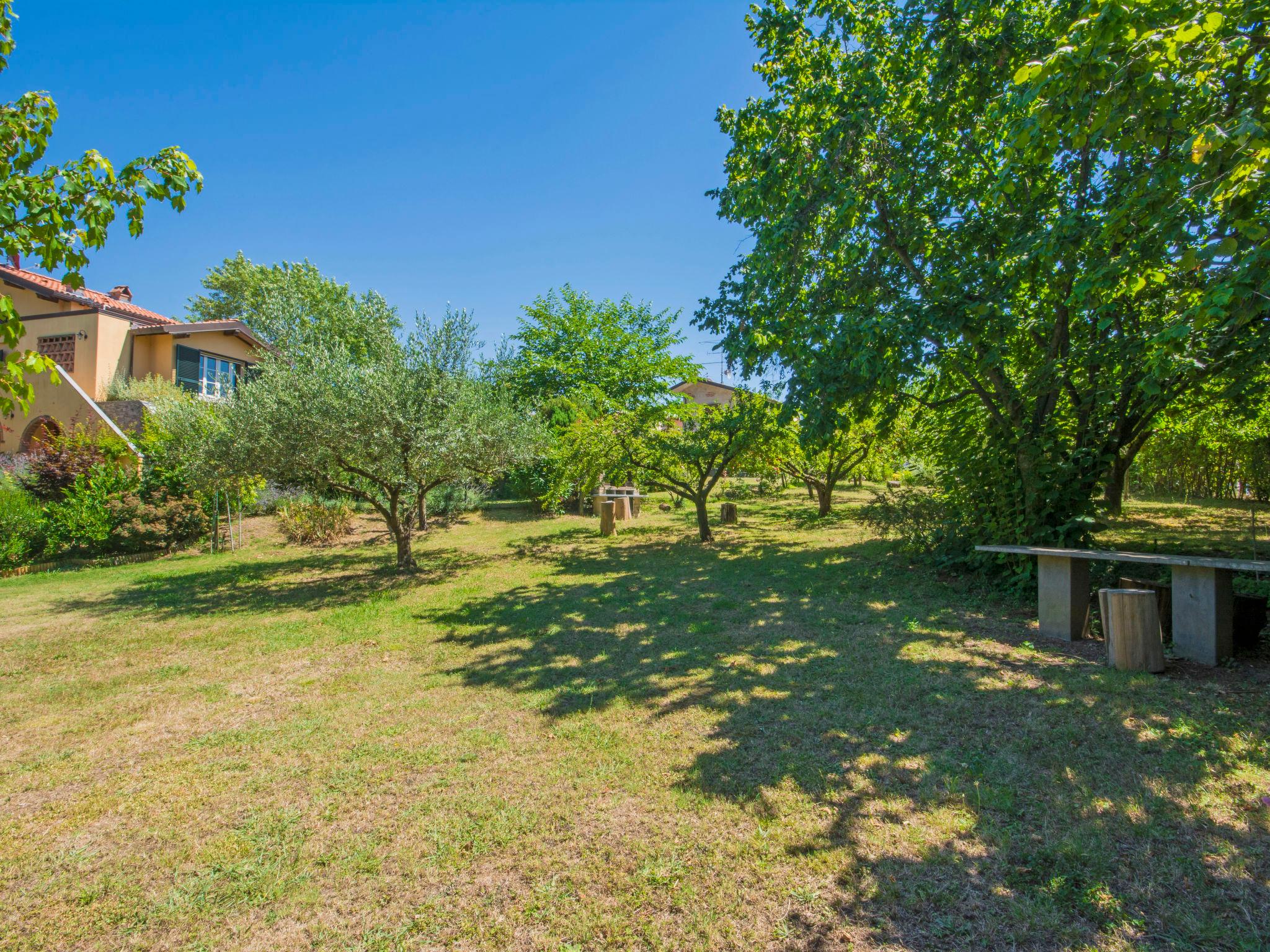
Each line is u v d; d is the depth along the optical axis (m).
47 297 18.84
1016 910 2.30
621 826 2.94
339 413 8.57
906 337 7.09
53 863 2.83
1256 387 7.41
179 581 10.01
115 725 4.33
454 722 4.19
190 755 3.84
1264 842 2.61
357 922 2.40
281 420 8.59
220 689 4.99
